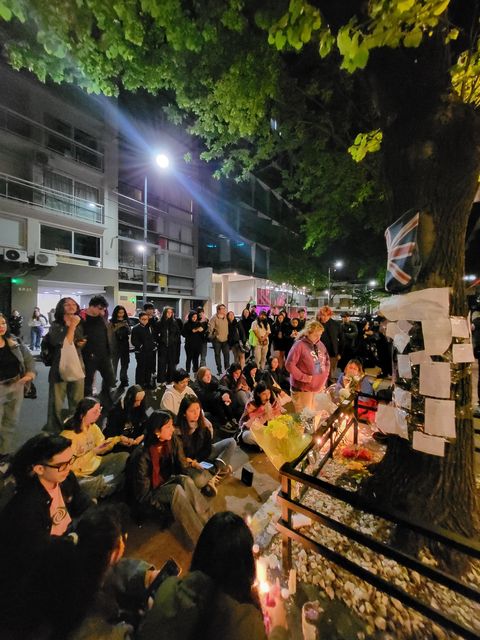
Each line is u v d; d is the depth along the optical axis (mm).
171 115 5137
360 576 1375
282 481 1711
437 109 1838
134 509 2254
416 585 1733
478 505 2008
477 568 1810
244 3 2703
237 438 3738
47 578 992
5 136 12367
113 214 16516
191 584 1012
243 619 953
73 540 1210
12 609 926
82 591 995
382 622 1526
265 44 3531
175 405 3723
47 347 3600
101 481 2355
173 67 3699
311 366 3744
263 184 23656
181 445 2600
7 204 12250
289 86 4695
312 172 6441
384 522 2154
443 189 1892
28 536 1212
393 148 2064
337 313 27125
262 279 28844
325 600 1652
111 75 3596
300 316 7840
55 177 13992
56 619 936
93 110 15156
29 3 2471
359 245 11609
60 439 1563
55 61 3279
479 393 3904
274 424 2469
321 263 20828
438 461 1960
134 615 1198
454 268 1935
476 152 1801
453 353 1878
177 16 2738
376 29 1333
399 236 1973
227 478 2990
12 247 12484
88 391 4281
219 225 25594
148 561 1977
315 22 1571
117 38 2961
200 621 928
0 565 1053
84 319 4242
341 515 2281
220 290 28969
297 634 1485
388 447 2266
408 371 1994
